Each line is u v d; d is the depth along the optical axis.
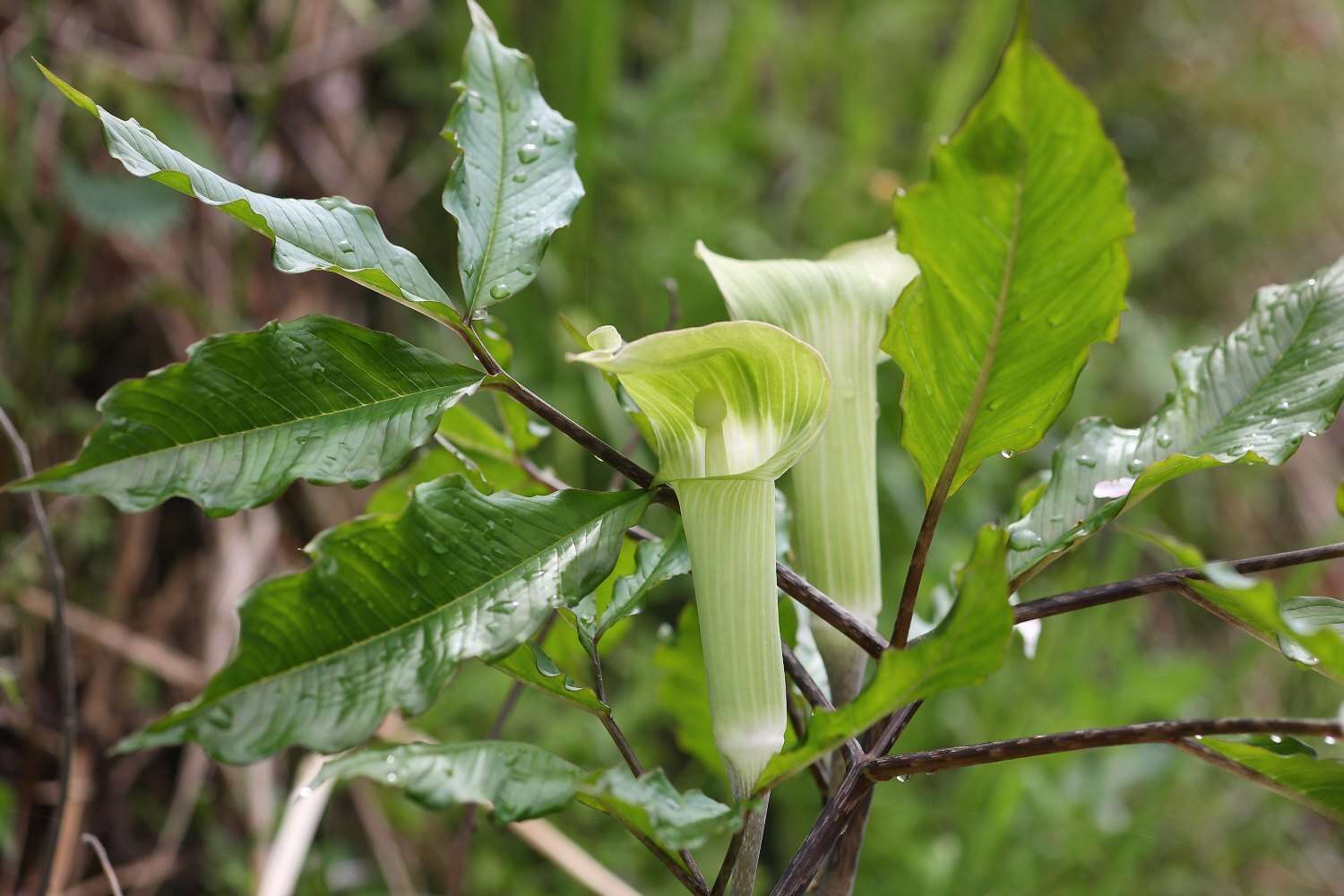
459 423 0.61
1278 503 1.94
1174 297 2.00
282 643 0.46
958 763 0.49
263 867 1.08
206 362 0.47
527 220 0.51
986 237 0.46
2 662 1.11
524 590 0.48
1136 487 0.51
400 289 0.48
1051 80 0.43
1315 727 0.46
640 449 1.27
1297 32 2.10
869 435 0.55
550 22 1.46
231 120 1.38
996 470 1.52
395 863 1.16
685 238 1.41
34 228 1.16
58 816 0.64
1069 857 1.20
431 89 1.49
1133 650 1.47
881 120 1.76
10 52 1.22
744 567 0.49
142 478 0.46
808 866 0.49
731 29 1.67
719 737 0.49
